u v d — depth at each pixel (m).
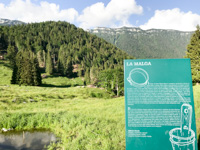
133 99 5.20
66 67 116.25
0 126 12.62
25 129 12.54
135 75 5.26
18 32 172.75
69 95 38.88
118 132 9.22
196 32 41.62
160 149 4.99
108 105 21.56
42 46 160.25
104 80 72.88
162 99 5.11
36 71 67.62
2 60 101.19
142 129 5.08
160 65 5.22
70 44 190.38
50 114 14.50
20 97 27.33
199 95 17.17
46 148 8.92
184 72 5.14
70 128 11.41
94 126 10.45
